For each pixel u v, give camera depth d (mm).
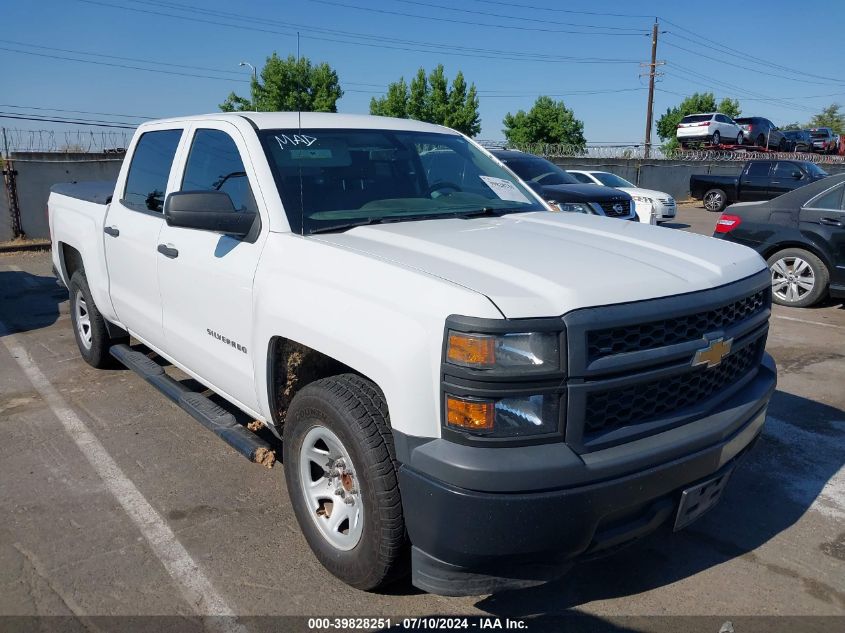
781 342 6965
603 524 2510
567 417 2346
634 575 3178
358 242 3057
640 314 2439
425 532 2426
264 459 3537
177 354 4199
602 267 2662
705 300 2646
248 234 3379
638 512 2604
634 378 2451
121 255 4691
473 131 37250
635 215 12484
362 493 2678
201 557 3248
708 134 33312
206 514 3627
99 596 2969
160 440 4520
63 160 13117
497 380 2270
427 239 3006
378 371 2531
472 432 2305
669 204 18047
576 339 2316
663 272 2697
